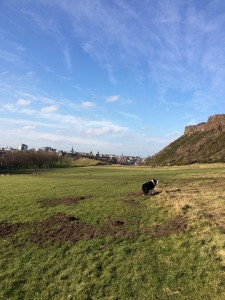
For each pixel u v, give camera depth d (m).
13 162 161.38
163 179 45.66
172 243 15.71
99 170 96.50
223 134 190.50
